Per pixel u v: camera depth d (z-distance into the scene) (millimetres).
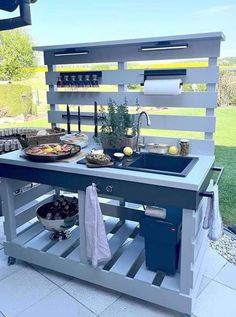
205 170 1777
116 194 1767
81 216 1917
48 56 2670
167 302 1742
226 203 3004
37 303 1881
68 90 2688
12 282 2090
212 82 2088
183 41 2090
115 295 1949
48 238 2316
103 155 1938
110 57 2402
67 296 1943
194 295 1746
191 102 2189
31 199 2559
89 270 1966
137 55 2291
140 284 1802
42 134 2418
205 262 2143
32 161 2010
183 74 2150
